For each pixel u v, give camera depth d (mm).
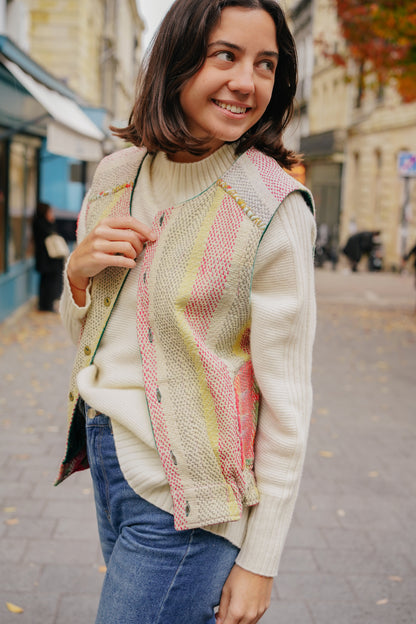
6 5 13445
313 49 35344
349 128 28250
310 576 3195
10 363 7320
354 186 28375
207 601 1377
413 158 14023
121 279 1404
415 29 10148
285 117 1466
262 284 1326
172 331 1317
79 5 17125
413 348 9305
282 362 1337
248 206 1298
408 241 21812
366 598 3035
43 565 3180
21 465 4379
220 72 1289
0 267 9797
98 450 1427
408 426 5637
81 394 1417
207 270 1295
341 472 4520
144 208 1433
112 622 1339
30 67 9461
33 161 12125
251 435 1377
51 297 10977
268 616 2865
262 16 1289
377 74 12062
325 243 25141
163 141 1339
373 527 3725
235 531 1371
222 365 1327
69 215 14094
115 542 1486
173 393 1327
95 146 11898
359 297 15133
